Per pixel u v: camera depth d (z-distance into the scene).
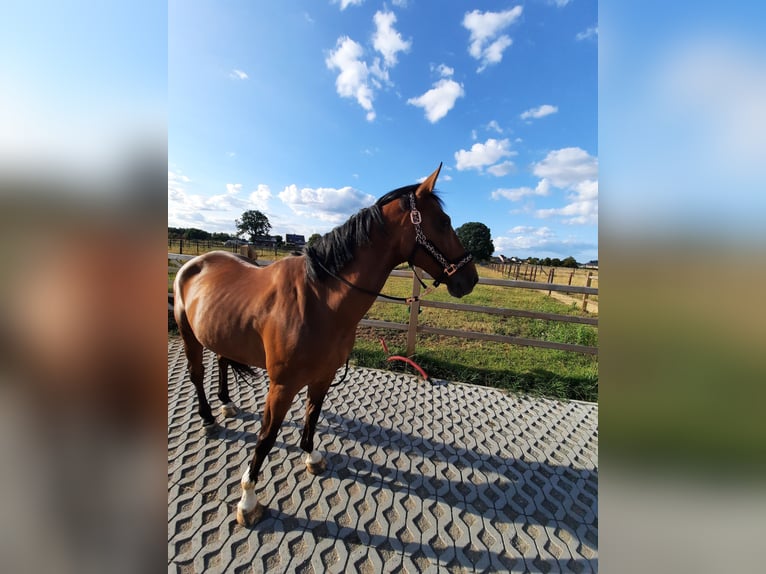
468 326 6.61
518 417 3.17
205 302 2.10
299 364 1.75
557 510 2.09
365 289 1.77
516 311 3.97
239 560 1.64
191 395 3.19
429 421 3.00
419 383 3.78
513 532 1.91
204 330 2.09
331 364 1.87
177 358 4.06
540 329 6.32
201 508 1.92
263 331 1.82
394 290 9.70
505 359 4.73
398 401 3.33
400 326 4.30
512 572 1.68
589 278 11.45
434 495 2.14
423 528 1.89
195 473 2.18
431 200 1.77
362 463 2.38
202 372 2.55
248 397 3.18
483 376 4.07
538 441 2.80
